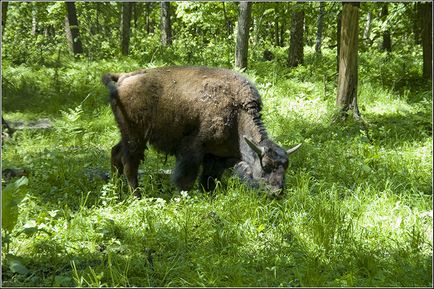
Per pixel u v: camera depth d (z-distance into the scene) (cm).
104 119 1138
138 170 786
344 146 882
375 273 471
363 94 1325
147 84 698
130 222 579
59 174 731
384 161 801
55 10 2266
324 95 1302
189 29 2795
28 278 461
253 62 1742
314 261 485
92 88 1397
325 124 1052
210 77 692
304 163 798
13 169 745
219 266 484
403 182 711
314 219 563
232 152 699
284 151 655
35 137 1010
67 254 502
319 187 683
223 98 683
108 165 821
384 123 1040
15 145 934
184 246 525
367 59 1814
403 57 1864
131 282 464
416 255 505
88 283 439
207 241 540
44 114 1242
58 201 645
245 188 669
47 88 1427
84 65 1777
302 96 1302
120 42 2445
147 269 475
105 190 679
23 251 515
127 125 711
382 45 2172
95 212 600
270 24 2800
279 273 473
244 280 458
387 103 1274
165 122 696
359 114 1085
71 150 914
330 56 2047
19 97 1332
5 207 495
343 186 701
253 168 664
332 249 513
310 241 530
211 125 680
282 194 635
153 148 724
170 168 803
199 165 698
